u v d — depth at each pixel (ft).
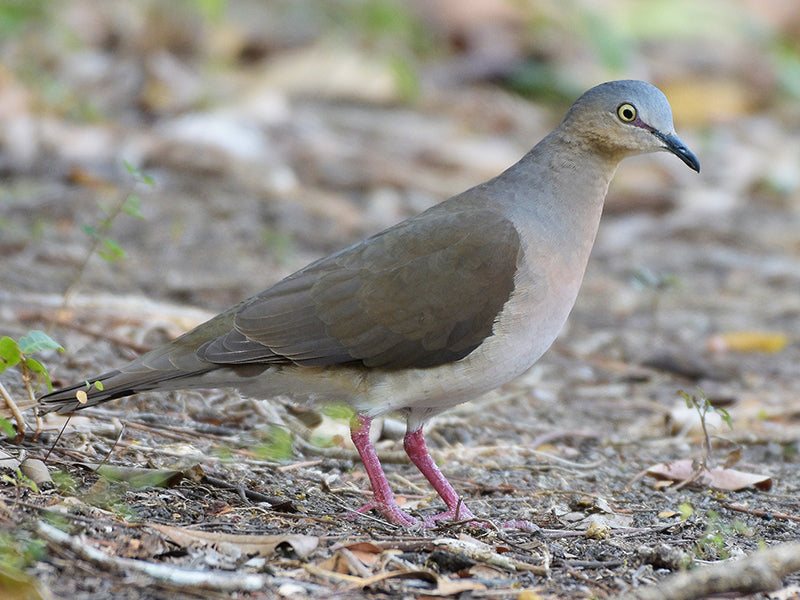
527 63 82.74
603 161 30.45
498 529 26.78
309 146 65.82
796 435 37.86
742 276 57.93
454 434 36.45
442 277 28.40
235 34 76.64
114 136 61.52
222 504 26.99
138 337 39.70
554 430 37.88
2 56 65.72
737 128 80.43
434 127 72.18
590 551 25.89
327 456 33.04
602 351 47.80
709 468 32.58
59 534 22.43
